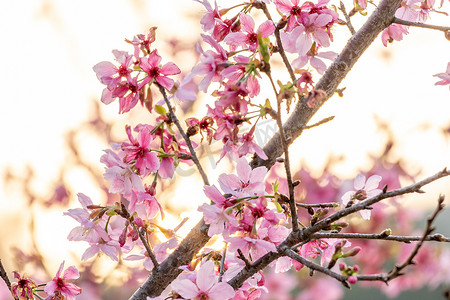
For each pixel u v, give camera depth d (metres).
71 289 1.02
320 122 0.93
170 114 0.99
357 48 1.00
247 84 0.97
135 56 0.99
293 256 0.95
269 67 0.92
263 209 0.97
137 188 0.98
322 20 0.98
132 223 0.99
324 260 1.01
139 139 0.99
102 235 1.00
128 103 0.99
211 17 1.00
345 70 1.00
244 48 1.00
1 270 1.01
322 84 1.01
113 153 0.98
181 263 1.00
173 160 1.00
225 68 0.96
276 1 0.99
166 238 1.01
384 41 1.06
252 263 0.97
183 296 0.96
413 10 1.05
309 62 0.99
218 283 0.96
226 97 0.96
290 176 0.94
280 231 0.98
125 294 1.43
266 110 0.93
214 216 0.96
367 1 1.02
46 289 1.01
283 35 0.99
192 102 1.33
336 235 0.95
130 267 1.43
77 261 1.43
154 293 1.01
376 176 1.01
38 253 1.41
